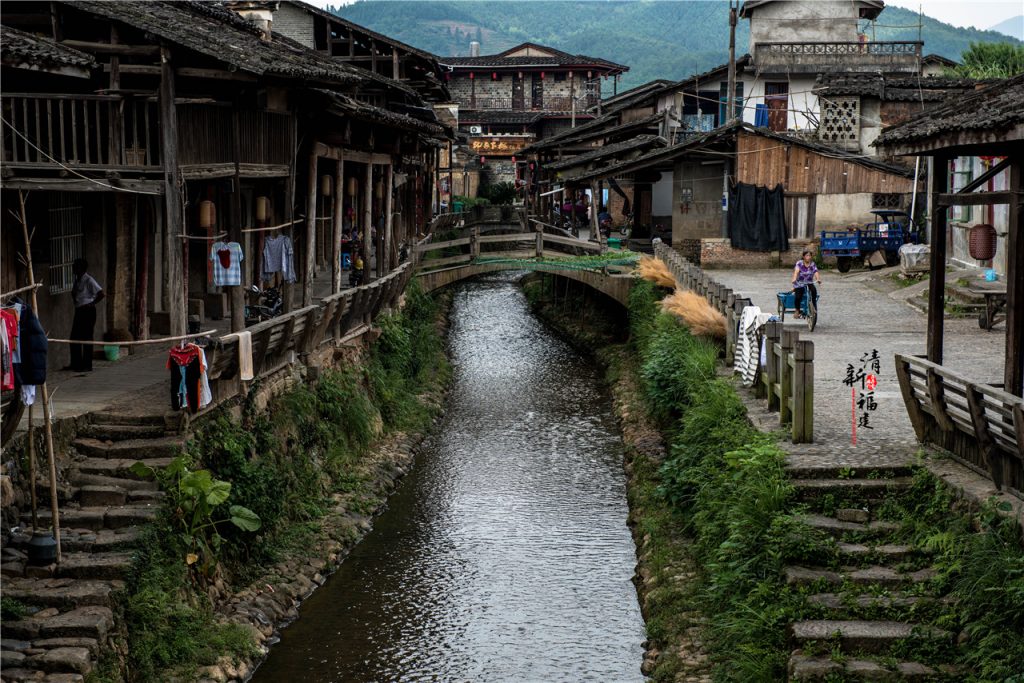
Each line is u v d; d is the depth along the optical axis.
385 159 24.42
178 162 14.29
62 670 9.49
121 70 14.56
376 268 26.28
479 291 44.00
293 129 17.89
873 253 32.34
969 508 10.42
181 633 11.15
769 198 34.50
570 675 11.87
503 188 68.81
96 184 13.84
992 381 16.02
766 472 11.78
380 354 23.66
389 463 19.38
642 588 13.88
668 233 42.25
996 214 25.81
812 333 21.44
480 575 14.77
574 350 31.72
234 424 14.36
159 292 19.72
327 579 14.55
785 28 50.22
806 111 43.47
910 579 10.16
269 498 14.20
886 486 11.41
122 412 13.38
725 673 10.41
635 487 17.88
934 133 11.55
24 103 13.94
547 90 77.88
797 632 9.60
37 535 10.81
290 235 17.86
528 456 20.77
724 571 11.62
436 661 12.19
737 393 15.91
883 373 17.25
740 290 28.66
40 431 12.06
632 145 41.56
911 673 9.03
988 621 9.04
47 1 14.90
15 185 13.66
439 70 41.00
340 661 12.12
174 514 12.10
